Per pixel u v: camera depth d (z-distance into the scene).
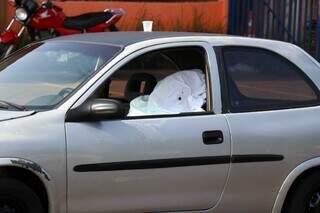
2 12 18.14
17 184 5.64
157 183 6.06
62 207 5.72
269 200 6.60
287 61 6.96
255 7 18.98
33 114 5.75
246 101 6.60
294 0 19.03
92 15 14.55
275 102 6.75
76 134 5.75
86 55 6.42
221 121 6.37
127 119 6.02
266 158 6.50
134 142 5.94
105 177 5.84
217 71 6.55
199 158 6.20
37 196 5.74
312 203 6.85
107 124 5.90
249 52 6.80
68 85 6.11
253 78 6.74
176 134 6.13
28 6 14.15
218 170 6.29
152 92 6.67
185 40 6.55
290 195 6.80
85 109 5.79
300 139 6.65
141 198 6.02
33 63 6.72
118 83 6.57
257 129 6.48
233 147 6.35
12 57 7.18
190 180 6.18
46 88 6.23
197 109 6.49
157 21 19.48
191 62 6.88
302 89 6.94
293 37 19.11
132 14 19.34
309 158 6.69
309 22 18.98
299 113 6.76
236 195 6.43
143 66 6.53
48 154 5.62
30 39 14.78
